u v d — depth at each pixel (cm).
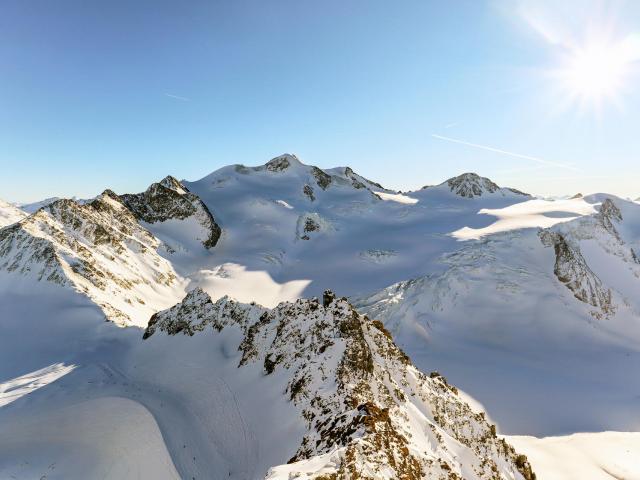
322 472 1554
